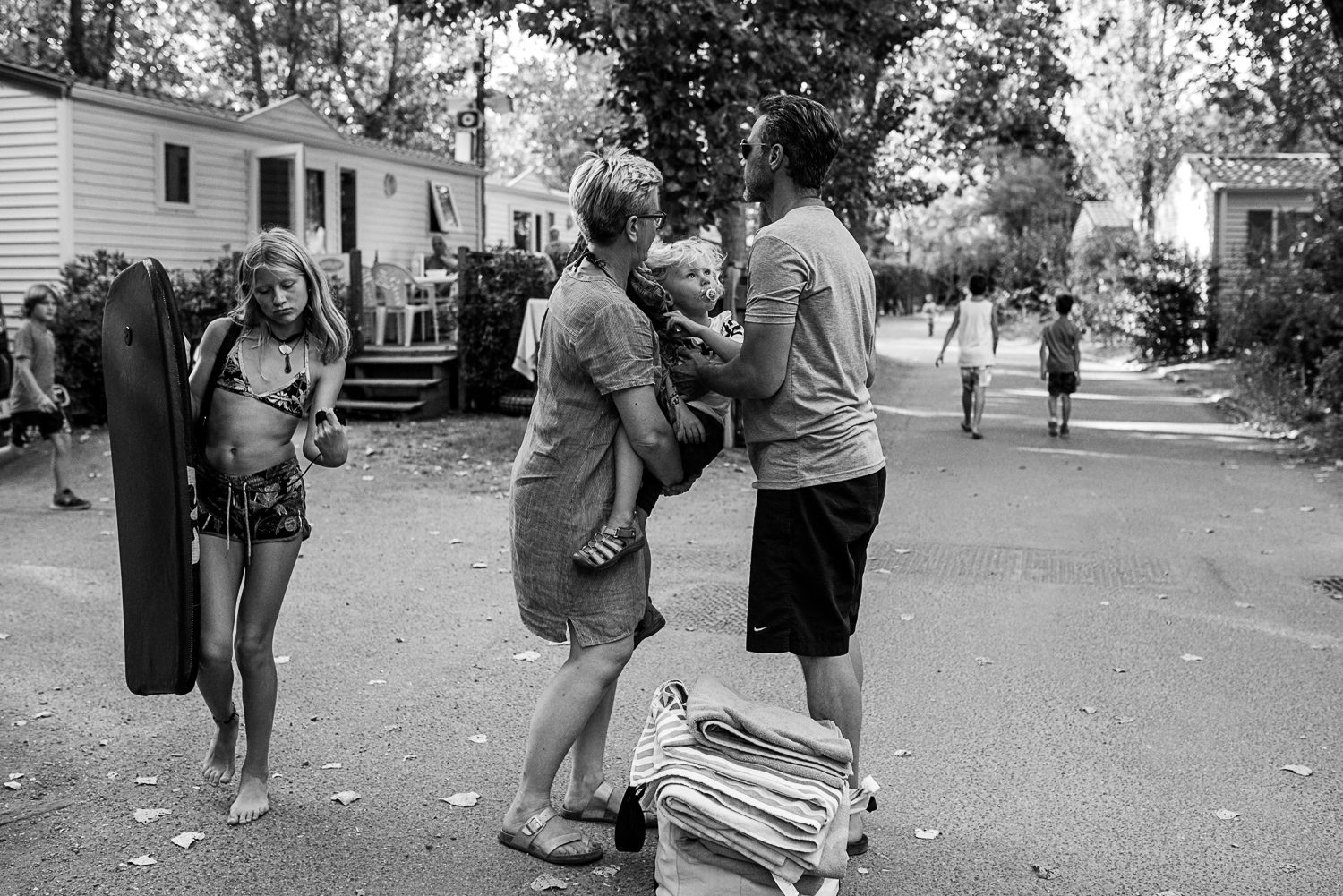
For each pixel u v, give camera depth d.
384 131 34.94
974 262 62.50
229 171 18.31
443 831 4.00
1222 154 33.16
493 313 14.98
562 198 30.70
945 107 22.45
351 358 15.22
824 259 3.69
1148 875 3.71
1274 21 16.23
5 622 6.45
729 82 12.68
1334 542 8.59
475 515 9.54
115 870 3.70
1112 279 30.78
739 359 3.69
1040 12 21.72
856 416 3.77
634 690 5.41
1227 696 5.37
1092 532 9.02
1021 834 4.00
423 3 13.95
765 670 5.71
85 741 4.77
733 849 3.33
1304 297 17.28
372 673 5.67
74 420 14.01
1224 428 15.37
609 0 11.97
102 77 28.98
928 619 6.67
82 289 14.16
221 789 4.31
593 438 3.75
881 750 4.74
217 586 3.94
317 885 3.62
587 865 3.78
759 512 3.78
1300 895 3.58
